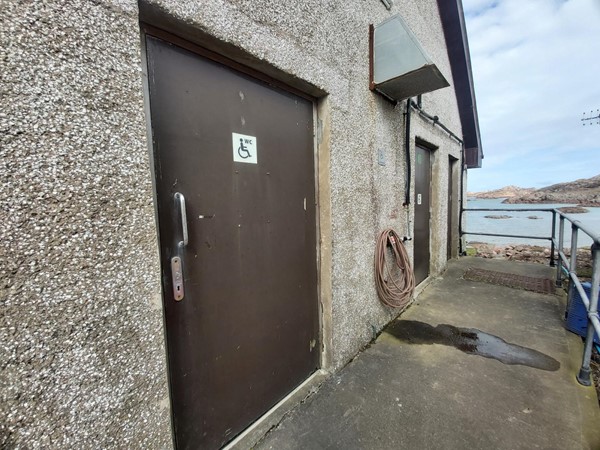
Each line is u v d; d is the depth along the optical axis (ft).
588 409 4.92
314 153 5.80
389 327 8.19
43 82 2.23
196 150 3.78
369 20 6.99
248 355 4.66
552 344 7.08
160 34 3.32
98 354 2.61
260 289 4.80
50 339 2.33
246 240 4.52
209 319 4.05
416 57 6.25
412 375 6.01
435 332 7.86
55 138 2.30
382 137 7.75
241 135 4.35
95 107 2.52
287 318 5.35
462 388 5.56
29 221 2.20
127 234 2.77
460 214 17.15
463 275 13.20
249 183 4.52
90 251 2.53
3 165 2.07
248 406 4.69
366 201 7.14
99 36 2.52
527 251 18.83
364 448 4.30
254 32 3.97
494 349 6.93
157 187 3.37
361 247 6.98
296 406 5.18
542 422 4.67
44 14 2.21
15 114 2.11
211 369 4.12
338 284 6.14
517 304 9.64
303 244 5.64
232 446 4.34
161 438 3.15
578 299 7.50
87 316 2.53
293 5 4.66
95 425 2.62
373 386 5.69
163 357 3.13
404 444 4.35
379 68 6.91
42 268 2.27
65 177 2.36
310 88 5.28
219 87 4.03
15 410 2.19
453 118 15.02
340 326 6.23
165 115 3.43
